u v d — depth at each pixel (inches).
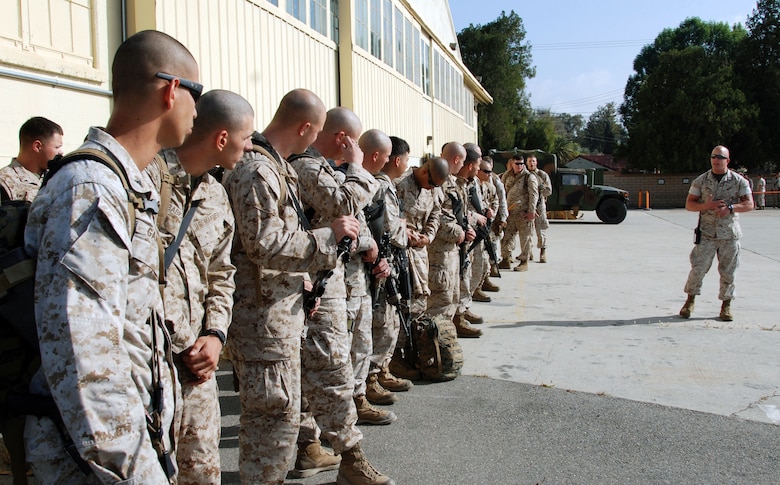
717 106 1513.3
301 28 332.2
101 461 50.9
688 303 279.9
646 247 573.9
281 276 104.0
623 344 238.8
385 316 173.5
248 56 271.7
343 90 395.9
